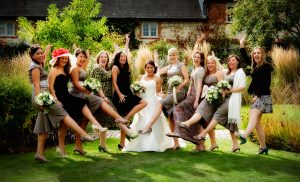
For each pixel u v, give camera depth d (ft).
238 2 62.80
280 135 21.71
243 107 37.06
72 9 46.03
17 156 19.53
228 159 18.97
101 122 20.52
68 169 17.03
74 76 19.17
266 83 19.45
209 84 20.83
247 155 19.90
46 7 79.00
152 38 78.54
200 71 20.79
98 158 19.21
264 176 16.06
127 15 77.20
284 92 37.42
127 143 21.44
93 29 44.96
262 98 19.42
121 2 79.71
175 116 20.77
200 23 77.92
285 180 15.51
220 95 19.54
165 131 21.91
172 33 78.43
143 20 78.13
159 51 57.21
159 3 79.97
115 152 20.76
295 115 26.76
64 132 19.48
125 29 77.10
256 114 19.47
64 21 42.96
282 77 39.78
